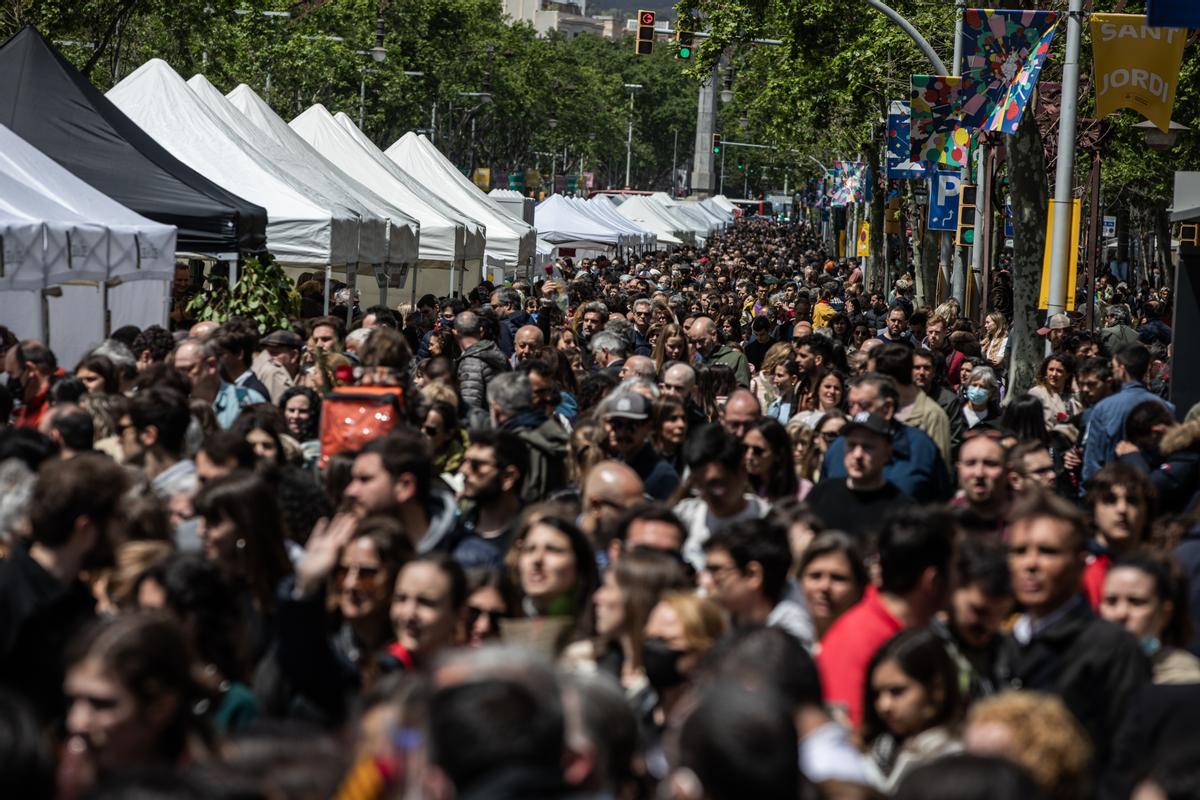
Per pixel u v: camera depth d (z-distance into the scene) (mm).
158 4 92625
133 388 26844
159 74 49281
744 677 10148
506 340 46969
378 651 14414
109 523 14383
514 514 19281
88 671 10000
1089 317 65625
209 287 41438
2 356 28656
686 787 8461
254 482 14906
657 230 162625
